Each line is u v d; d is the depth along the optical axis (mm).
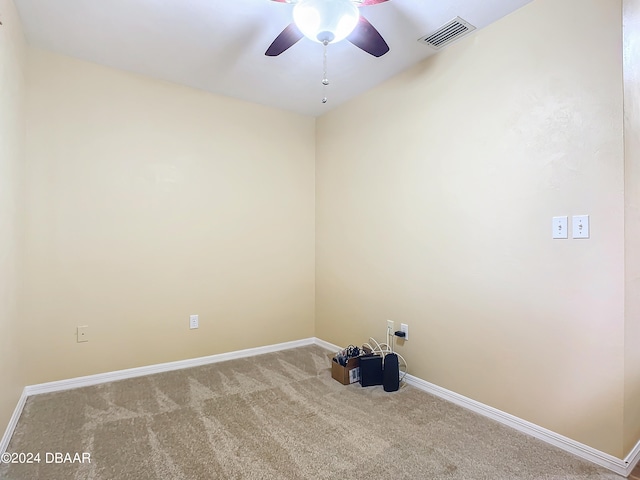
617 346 1678
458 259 2387
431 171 2576
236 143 3354
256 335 3465
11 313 2021
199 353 3148
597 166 1738
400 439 1955
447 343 2459
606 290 1711
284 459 1772
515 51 2070
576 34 1813
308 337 3807
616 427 1683
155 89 2945
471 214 2307
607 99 1706
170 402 2391
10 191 1997
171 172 3021
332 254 3592
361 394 2535
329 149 3643
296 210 3727
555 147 1894
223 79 2957
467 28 2232
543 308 1946
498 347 2158
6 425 1892
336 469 1699
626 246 1664
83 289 2658
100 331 2721
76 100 2635
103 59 2643
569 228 1838
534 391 1985
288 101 3406
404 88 2793
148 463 1735
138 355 2873
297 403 2389
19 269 2270
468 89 2326
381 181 3012
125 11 2086
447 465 1730
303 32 1818
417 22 2168
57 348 2568
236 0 1981
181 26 2230
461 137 2371
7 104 1907
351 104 3346
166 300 2996
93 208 2695
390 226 2922
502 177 2137
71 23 2205
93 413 2227
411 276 2732
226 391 2578
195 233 3135
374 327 3074
